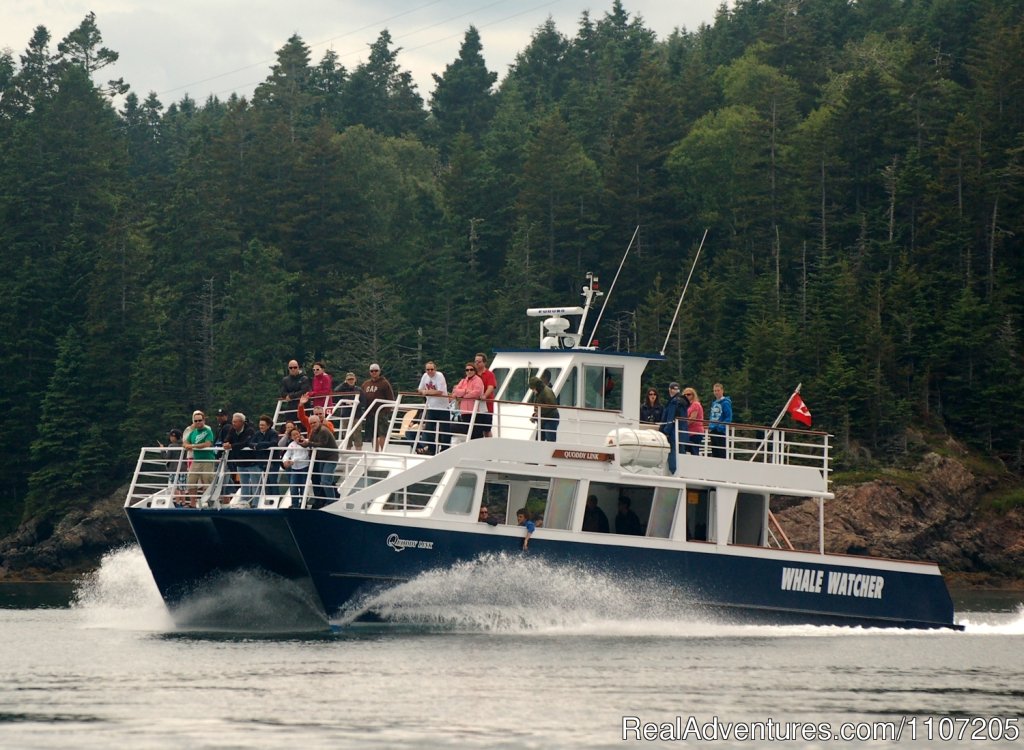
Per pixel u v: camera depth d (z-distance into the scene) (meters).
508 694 84.38
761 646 111.19
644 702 83.00
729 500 120.88
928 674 98.69
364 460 109.75
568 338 127.94
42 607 176.38
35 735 72.56
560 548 113.31
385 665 94.69
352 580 107.62
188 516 111.75
